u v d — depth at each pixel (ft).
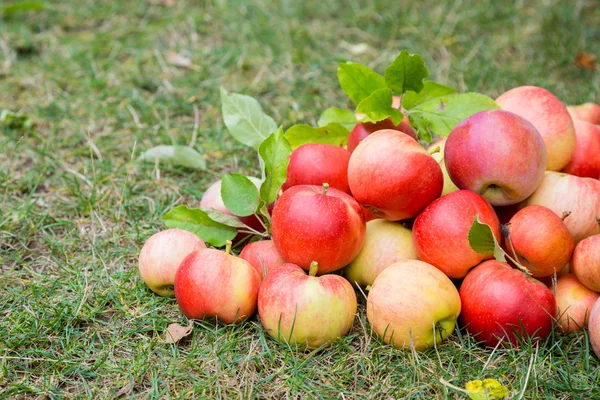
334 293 3.65
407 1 6.57
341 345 3.68
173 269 3.85
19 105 5.09
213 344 3.71
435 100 4.09
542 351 3.67
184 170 4.63
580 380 3.60
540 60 5.58
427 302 3.63
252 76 5.37
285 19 6.17
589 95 5.11
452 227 3.70
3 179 4.50
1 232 4.21
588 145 4.10
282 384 3.59
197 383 3.59
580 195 3.84
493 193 3.82
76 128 4.91
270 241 3.91
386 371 3.63
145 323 3.81
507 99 4.09
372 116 3.96
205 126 4.94
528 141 3.75
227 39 5.90
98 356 3.69
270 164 3.89
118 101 5.13
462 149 3.77
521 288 3.63
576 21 6.14
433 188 3.77
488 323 3.65
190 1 6.66
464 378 3.60
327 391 3.56
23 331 3.75
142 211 4.36
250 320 3.80
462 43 5.89
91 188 4.50
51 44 5.86
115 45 5.81
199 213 3.99
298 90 5.21
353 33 6.06
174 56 5.57
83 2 6.64
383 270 3.76
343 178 3.94
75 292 3.93
